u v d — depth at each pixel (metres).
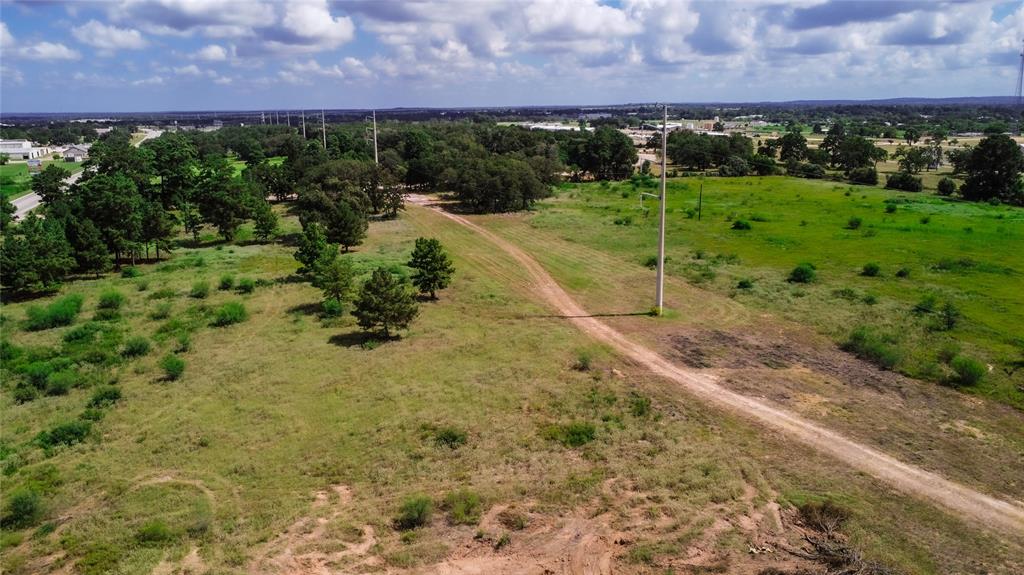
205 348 38.34
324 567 18.95
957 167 122.94
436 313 44.19
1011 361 33.19
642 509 21.25
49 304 47.56
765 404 29.11
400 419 28.41
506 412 29.03
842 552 18.33
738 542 19.23
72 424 28.23
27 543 20.98
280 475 24.45
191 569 18.97
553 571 18.36
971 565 18.08
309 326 42.03
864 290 46.81
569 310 44.38
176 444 26.98
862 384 31.22
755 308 43.72
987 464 23.77
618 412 28.67
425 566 18.81
